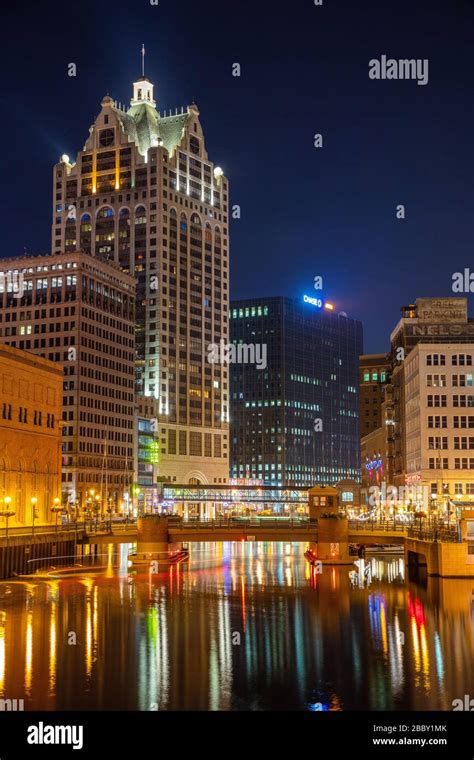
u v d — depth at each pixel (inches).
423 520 5265.8
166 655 2472.9
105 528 5137.8
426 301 7313.0
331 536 4616.1
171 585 3954.2
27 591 3713.1
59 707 2004.2
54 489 5364.2
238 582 4067.4
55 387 5482.3
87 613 3147.1
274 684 2176.4
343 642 2630.4
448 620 2940.5
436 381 6269.7
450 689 2122.3
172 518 5029.5
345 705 2011.6
